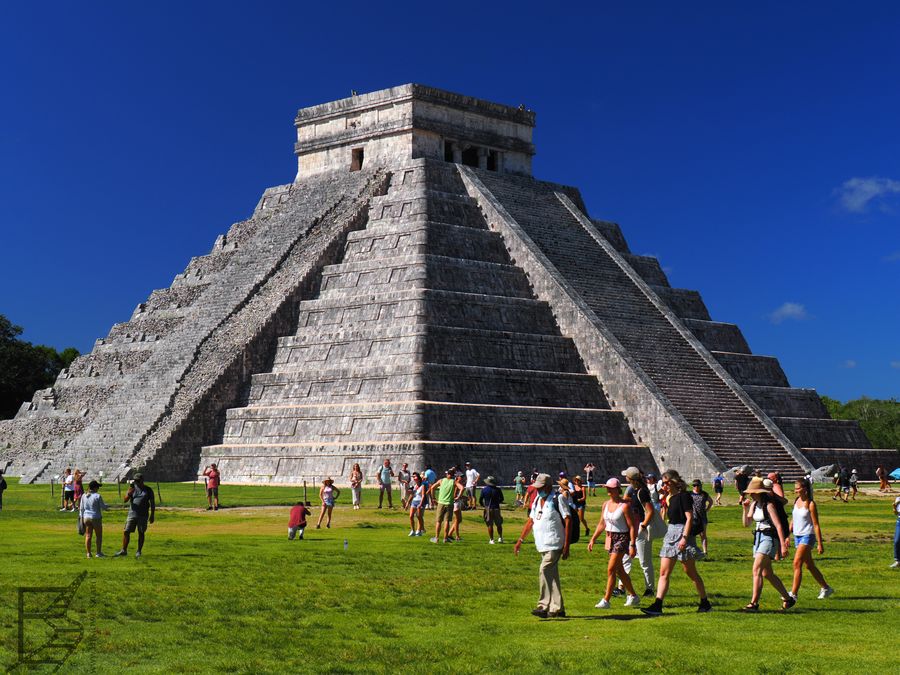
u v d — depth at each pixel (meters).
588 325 93.31
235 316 97.06
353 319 91.44
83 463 89.19
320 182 109.31
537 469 81.75
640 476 30.52
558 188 113.06
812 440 98.38
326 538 45.97
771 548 27.94
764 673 21.86
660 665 22.44
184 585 31.95
